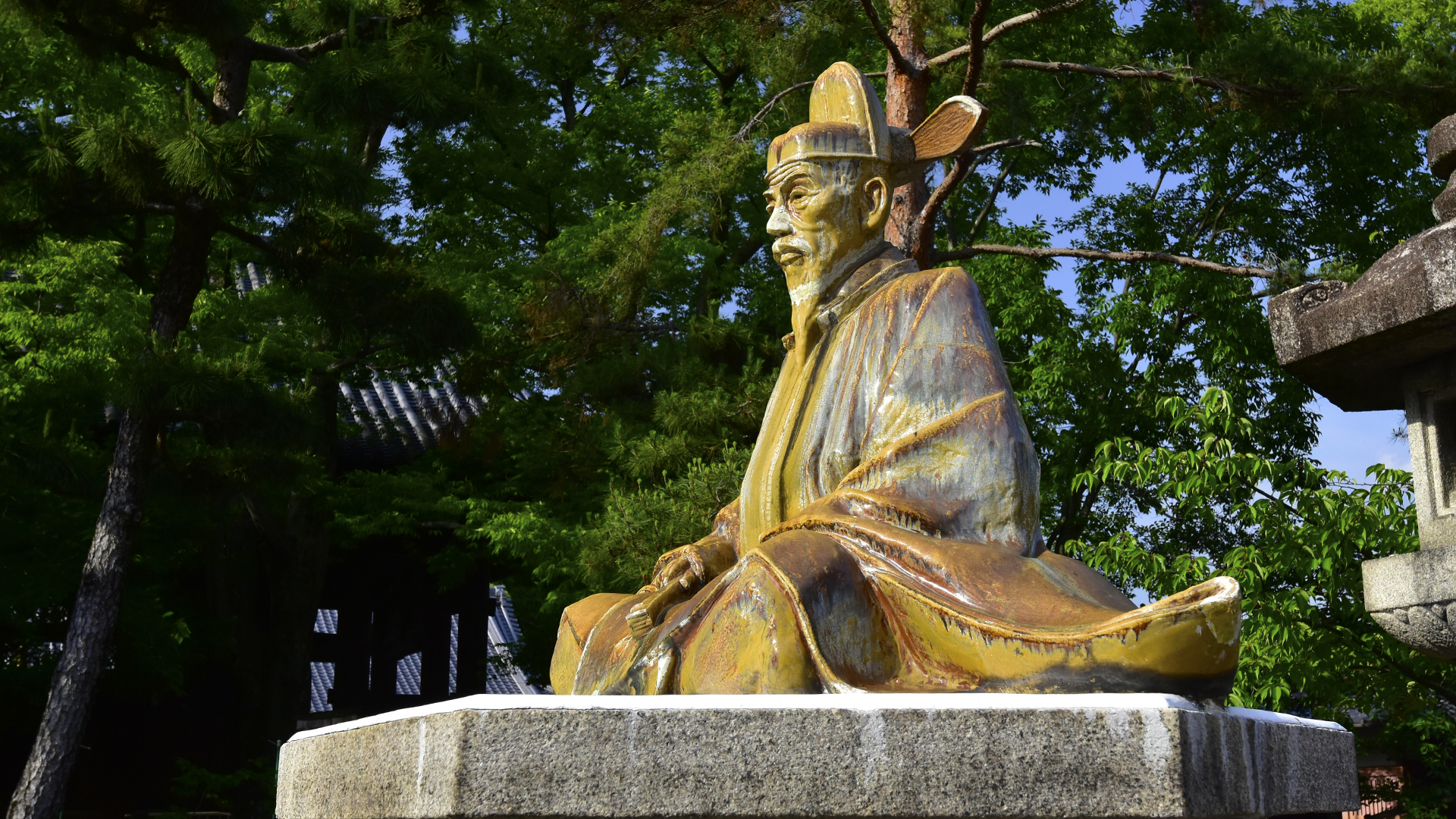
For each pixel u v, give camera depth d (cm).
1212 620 255
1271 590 770
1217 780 230
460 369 1355
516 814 221
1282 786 261
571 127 1734
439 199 1595
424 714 237
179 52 1347
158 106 1292
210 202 1026
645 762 224
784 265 374
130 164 979
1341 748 300
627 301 1237
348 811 258
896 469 309
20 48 1248
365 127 1185
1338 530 676
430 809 226
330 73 1106
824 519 305
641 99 1684
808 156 368
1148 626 255
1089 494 1341
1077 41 1435
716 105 1617
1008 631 268
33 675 1312
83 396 1255
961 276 342
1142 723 221
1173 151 1595
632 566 941
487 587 1830
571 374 1332
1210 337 1283
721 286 1460
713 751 224
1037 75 1434
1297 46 1113
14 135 1013
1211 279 1264
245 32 1170
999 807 221
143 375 991
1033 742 223
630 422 1261
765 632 279
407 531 1449
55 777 1012
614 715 225
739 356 1265
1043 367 1285
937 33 1109
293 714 1505
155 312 1102
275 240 1125
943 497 304
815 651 275
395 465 1591
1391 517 665
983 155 1212
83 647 1038
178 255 1106
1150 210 1567
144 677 1365
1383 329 468
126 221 1430
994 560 287
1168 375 1305
